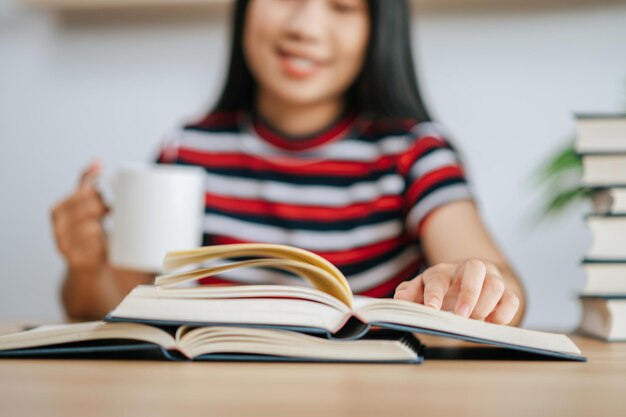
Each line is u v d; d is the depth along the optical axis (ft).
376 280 4.65
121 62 7.77
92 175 4.36
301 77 4.64
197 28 7.64
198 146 5.03
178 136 5.14
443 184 4.47
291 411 1.32
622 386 1.69
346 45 4.62
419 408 1.37
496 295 2.26
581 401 1.48
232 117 5.09
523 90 7.29
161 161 5.12
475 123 7.34
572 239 7.23
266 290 1.97
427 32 7.36
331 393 1.51
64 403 1.38
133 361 1.94
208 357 1.92
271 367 1.86
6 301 7.96
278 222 4.77
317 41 4.58
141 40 7.73
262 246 1.98
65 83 7.86
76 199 4.22
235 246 1.98
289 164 4.81
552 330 3.43
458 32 7.32
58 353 2.00
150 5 7.32
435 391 1.56
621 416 1.32
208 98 7.65
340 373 1.78
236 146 4.96
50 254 7.92
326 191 4.76
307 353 1.94
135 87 7.77
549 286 7.27
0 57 7.94
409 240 4.70
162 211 3.58
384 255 4.68
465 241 4.22
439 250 4.29
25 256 7.95
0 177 7.97
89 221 4.24
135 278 4.47
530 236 7.29
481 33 7.30
